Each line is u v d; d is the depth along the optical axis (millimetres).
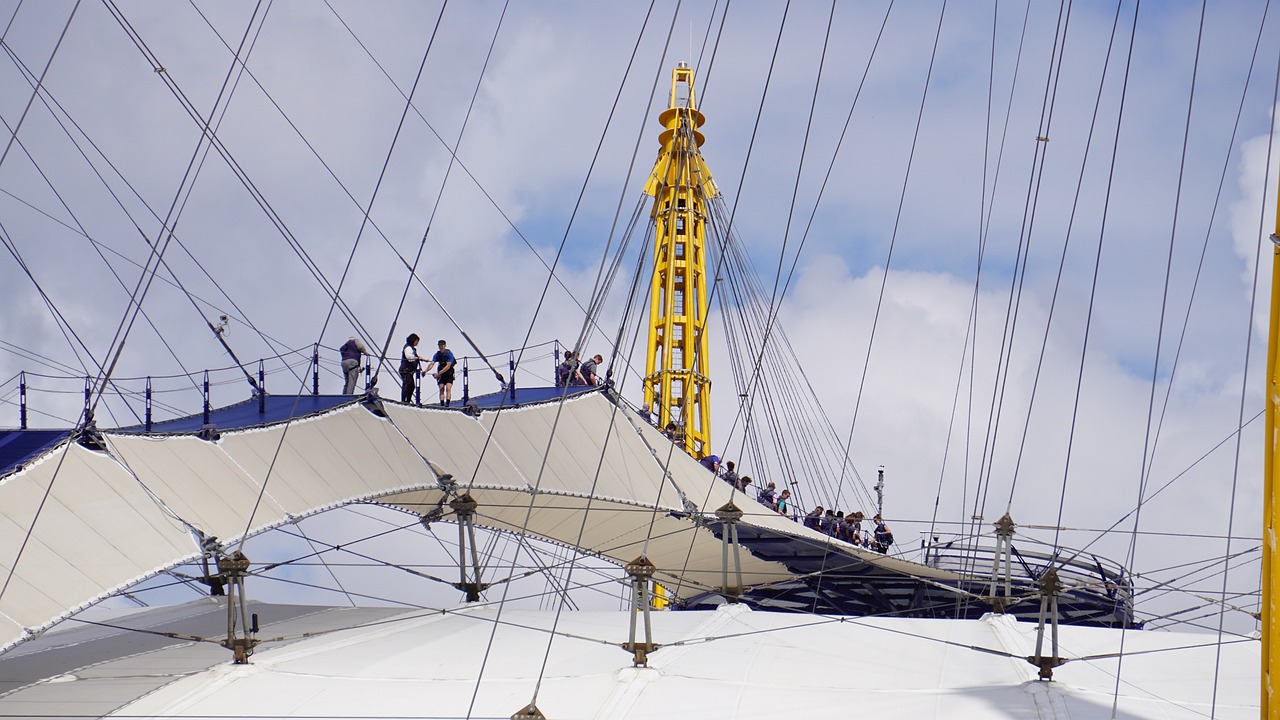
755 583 42500
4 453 27141
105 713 22984
